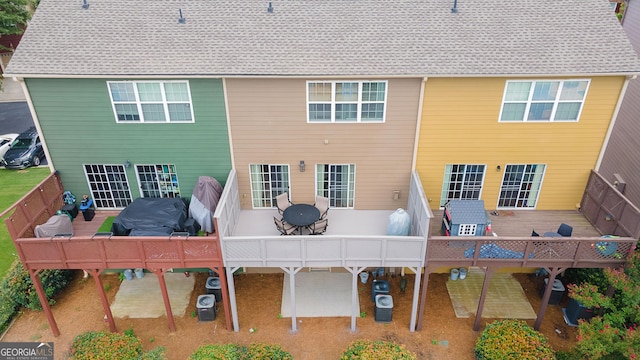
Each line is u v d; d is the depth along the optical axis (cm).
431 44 1413
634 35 2222
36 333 1460
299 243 1330
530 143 1509
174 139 1512
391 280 1653
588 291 1280
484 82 1395
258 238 1318
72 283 1650
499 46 1402
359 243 1331
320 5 1530
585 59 1362
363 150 1534
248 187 1620
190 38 1437
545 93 1414
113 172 1587
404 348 1315
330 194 1647
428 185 1612
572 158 1534
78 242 1309
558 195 1614
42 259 1338
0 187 2261
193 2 1534
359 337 1434
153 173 1591
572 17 1470
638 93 1948
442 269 1678
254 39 1437
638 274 1261
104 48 1401
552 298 1531
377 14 1502
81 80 1388
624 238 1292
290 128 1491
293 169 1578
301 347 1402
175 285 1644
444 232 1505
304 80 1395
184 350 1398
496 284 1636
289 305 1557
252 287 1633
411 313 1477
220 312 1541
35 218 1411
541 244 1309
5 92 3428
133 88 1411
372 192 1628
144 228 1423
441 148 1527
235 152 1541
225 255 1340
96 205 1650
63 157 1535
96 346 1310
